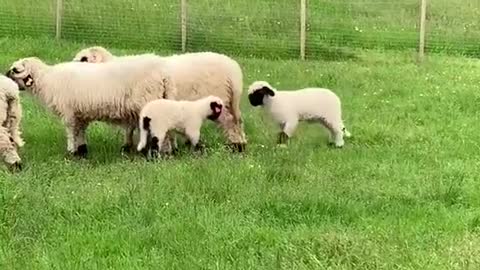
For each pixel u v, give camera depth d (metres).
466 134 11.77
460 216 7.80
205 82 11.05
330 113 11.08
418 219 7.75
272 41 20.80
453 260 6.46
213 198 8.21
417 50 20.95
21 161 9.84
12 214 7.55
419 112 13.35
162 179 8.68
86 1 21.88
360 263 6.38
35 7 21.62
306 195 8.14
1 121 9.62
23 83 10.50
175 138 10.76
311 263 6.40
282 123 11.08
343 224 7.61
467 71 17.81
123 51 19.45
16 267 6.39
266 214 7.75
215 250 6.75
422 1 19.81
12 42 19.58
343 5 23.25
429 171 9.52
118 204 7.87
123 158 10.26
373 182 8.98
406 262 6.43
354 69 17.75
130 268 6.39
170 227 7.24
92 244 6.93
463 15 23.22
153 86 10.52
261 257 6.62
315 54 20.38
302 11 20.22
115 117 10.55
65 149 10.80
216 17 21.69
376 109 13.59
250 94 11.12
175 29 21.12
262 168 9.23
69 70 10.41
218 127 11.36
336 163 9.87
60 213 7.68
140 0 22.19
